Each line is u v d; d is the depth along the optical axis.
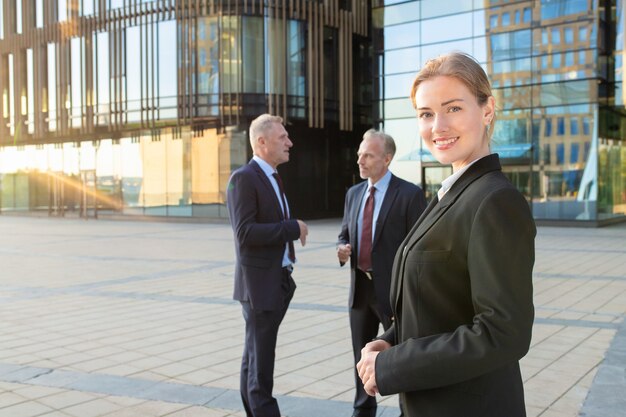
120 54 24.91
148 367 4.73
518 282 1.29
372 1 23.22
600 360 4.79
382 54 23.11
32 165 30.38
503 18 20.59
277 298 3.26
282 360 4.92
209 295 8.02
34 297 7.95
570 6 19.36
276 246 3.27
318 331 5.92
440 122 1.45
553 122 19.80
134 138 26.14
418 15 22.33
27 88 28.86
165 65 23.92
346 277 9.56
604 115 19.86
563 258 11.55
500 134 20.67
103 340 5.62
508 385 1.43
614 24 19.88
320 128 25.84
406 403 1.48
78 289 8.57
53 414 3.71
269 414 3.21
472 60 1.47
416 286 1.45
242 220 3.21
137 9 24.38
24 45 28.48
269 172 3.38
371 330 3.57
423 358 1.33
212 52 23.39
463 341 1.29
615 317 6.38
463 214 1.38
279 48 23.58
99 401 3.94
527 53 20.17
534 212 20.09
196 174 24.53
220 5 23.14
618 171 21.56
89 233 19.14
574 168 19.44
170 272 10.26
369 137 3.45
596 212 19.11
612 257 11.64
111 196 27.05
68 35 26.45
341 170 27.12
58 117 27.25
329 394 4.08
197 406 3.84
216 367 4.73
